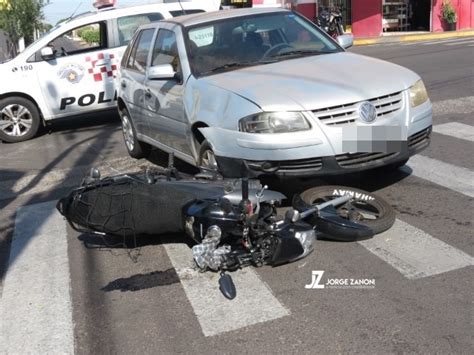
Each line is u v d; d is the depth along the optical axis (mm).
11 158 9086
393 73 5453
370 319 3666
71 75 10336
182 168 7383
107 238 5340
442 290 3934
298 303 3922
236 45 6230
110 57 10484
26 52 10242
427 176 6246
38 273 4766
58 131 10938
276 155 4867
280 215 5219
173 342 3609
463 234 4770
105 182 5086
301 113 4859
